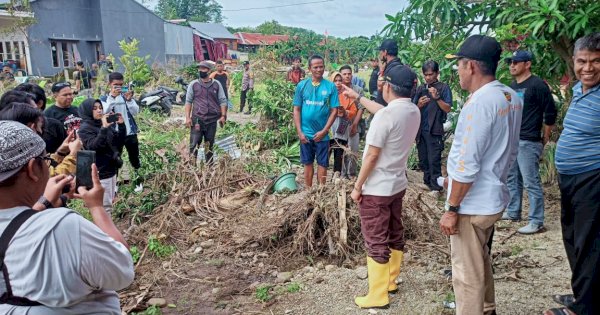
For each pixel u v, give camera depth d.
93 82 20.05
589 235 3.28
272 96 11.16
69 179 2.08
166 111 14.71
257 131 10.63
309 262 4.84
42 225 1.70
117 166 5.30
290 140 10.21
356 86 7.07
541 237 5.23
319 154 6.55
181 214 5.94
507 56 6.06
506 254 4.81
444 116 6.74
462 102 7.90
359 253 4.91
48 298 1.72
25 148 1.77
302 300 4.12
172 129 11.84
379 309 3.91
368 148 3.73
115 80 6.53
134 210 6.11
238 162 7.33
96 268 1.75
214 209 6.14
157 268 4.82
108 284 1.82
